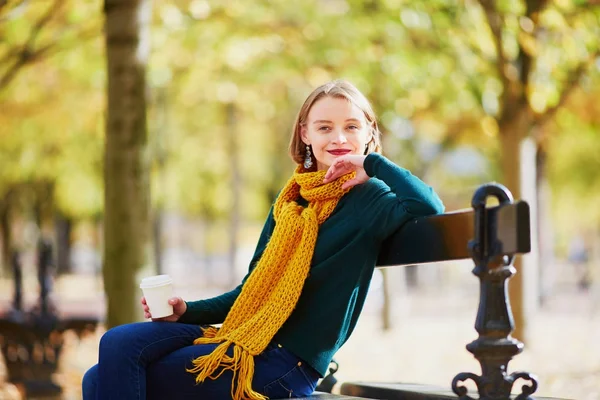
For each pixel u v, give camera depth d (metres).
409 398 3.80
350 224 3.62
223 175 29.55
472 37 10.94
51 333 8.61
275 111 17.70
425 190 3.50
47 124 17.12
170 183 28.08
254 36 12.60
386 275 14.59
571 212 35.59
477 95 11.30
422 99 13.04
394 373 9.91
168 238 38.22
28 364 8.53
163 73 13.07
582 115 13.85
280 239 3.65
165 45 12.66
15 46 11.41
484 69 11.33
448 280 30.34
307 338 3.56
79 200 26.88
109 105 7.52
